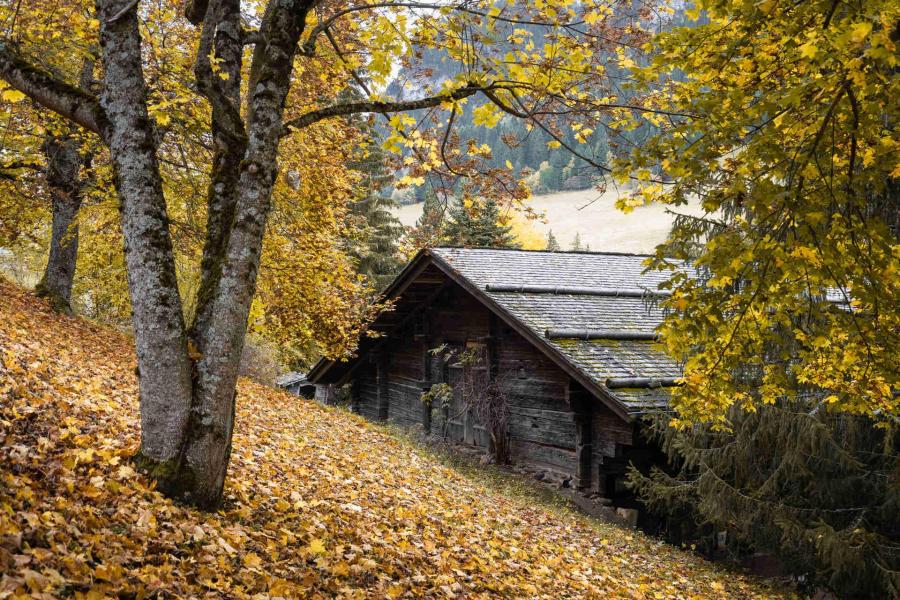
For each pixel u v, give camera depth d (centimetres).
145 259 438
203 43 473
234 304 453
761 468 909
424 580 503
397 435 1439
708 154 410
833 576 795
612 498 1150
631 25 513
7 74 441
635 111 530
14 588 269
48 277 1323
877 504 846
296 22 463
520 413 1340
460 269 1409
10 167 1119
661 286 473
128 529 381
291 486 619
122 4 439
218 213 482
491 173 584
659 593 729
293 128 483
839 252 407
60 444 466
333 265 1296
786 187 402
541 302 1327
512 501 1021
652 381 1041
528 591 585
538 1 498
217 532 425
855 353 496
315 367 1973
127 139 437
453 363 1558
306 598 400
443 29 528
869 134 396
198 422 451
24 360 666
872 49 305
